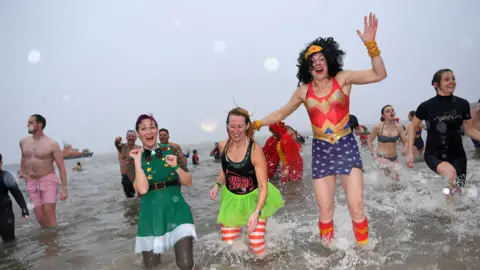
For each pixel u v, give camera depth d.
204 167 13.40
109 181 12.06
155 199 3.41
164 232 3.31
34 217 6.62
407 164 4.86
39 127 5.72
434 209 4.59
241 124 3.52
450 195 4.45
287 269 3.12
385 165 6.86
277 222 4.59
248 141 3.63
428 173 7.42
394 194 5.62
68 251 4.19
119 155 7.93
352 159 3.41
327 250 3.50
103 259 3.78
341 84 3.44
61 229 5.36
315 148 3.56
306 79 3.67
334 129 3.43
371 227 4.02
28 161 5.64
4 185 4.92
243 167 3.58
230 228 3.70
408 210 4.64
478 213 4.26
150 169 3.43
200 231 4.54
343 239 3.65
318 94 3.50
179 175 3.37
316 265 3.15
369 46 3.16
